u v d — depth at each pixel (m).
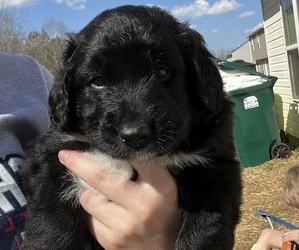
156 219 0.22
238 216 0.24
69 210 0.23
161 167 0.22
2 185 0.23
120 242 0.21
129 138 0.19
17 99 0.26
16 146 0.24
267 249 0.52
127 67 0.21
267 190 0.80
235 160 0.24
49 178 0.23
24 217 0.23
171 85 0.22
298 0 1.00
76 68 0.22
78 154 0.22
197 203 0.22
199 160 0.23
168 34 0.22
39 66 0.30
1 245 0.22
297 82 1.13
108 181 0.22
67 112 0.23
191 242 0.22
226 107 0.24
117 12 0.23
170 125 0.20
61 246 0.22
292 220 0.67
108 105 0.21
